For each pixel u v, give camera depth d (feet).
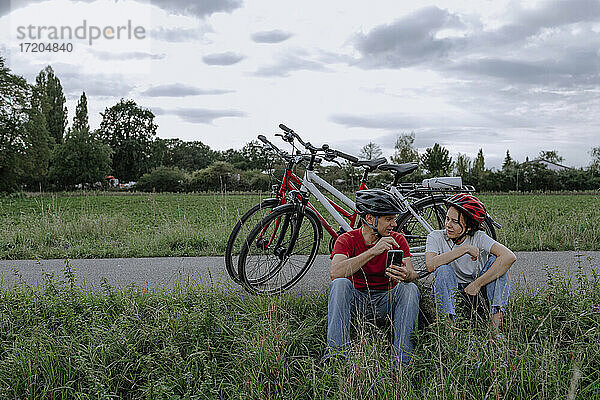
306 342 14.08
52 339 13.48
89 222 35.01
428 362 12.38
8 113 162.50
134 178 294.66
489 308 14.44
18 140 164.04
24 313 15.44
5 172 161.79
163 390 11.21
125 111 298.56
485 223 19.24
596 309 14.11
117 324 14.32
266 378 12.11
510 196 118.11
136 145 293.43
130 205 93.71
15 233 31.55
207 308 15.38
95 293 18.28
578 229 31.04
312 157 18.89
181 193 157.28
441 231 15.85
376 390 11.03
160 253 27.45
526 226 35.76
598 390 11.28
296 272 19.75
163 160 307.37
